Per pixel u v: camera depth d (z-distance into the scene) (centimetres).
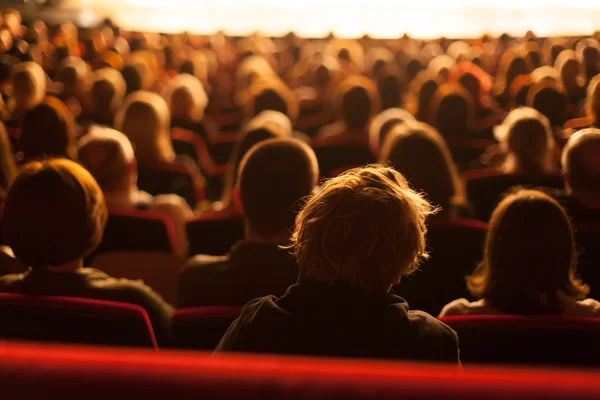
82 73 841
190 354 79
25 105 605
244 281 232
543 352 186
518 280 202
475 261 284
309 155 252
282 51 1465
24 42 1082
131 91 792
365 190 154
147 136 465
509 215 203
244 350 150
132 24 1938
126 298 208
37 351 79
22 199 201
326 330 150
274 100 669
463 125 583
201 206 457
